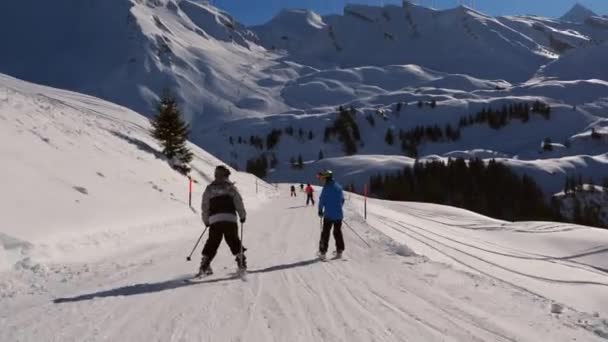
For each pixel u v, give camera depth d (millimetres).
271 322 4945
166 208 19047
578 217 136250
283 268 8125
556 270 17359
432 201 148875
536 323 5043
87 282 7176
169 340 4355
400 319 5090
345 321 5000
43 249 9547
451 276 7562
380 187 165000
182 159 32844
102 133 26625
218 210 7242
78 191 15203
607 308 11023
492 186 151625
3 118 17594
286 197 46094
